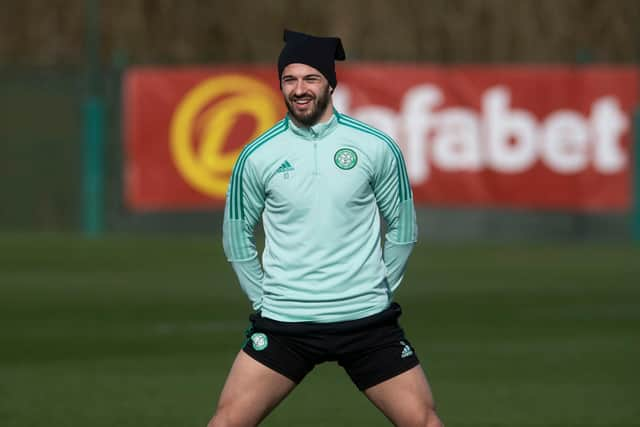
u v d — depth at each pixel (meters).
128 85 73.44
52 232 81.00
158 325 44.84
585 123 71.00
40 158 83.81
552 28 100.56
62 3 106.50
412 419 20.50
